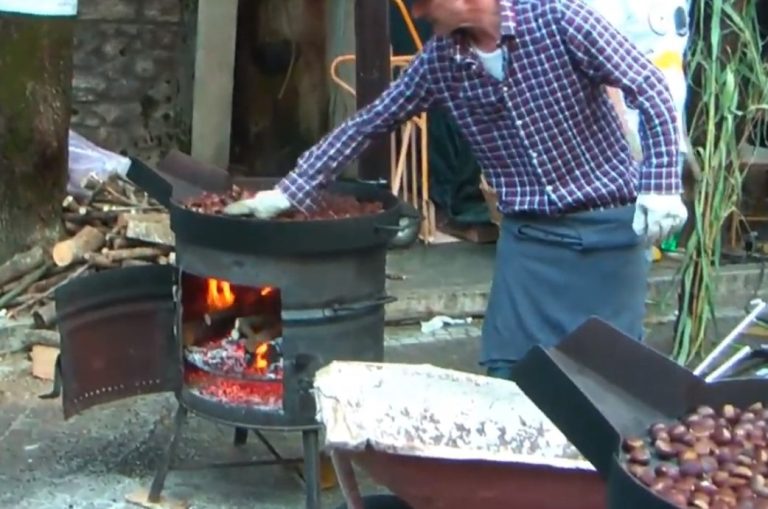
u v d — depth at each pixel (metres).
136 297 4.50
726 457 2.26
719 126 5.71
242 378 4.35
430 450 2.91
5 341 6.02
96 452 5.06
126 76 8.20
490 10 3.49
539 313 3.82
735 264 7.44
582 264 3.74
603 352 2.47
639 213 3.49
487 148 3.75
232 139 8.41
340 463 3.10
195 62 7.93
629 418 2.40
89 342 4.46
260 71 8.35
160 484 4.61
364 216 4.10
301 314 4.12
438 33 3.58
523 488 2.94
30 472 4.86
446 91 3.72
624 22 5.23
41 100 6.34
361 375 3.23
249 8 8.25
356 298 4.21
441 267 7.24
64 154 6.52
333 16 8.08
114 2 8.08
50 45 6.33
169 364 4.59
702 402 2.52
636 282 3.83
